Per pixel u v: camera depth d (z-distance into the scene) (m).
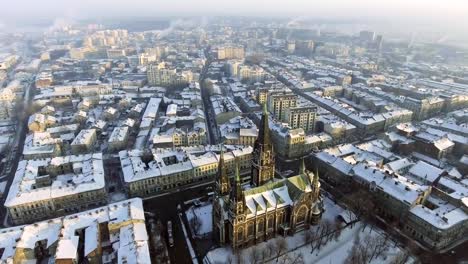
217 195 160.88
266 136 162.88
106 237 171.50
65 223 168.88
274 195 166.88
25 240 160.12
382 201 194.00
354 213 189.12
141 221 170.38
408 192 183.50
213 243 170.00
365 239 171.50
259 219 161.88
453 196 186.62
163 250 164.00
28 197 192.25
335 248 165.75
